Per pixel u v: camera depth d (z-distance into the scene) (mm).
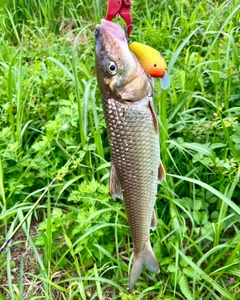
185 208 533
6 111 676
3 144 644
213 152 532
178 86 656
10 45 956
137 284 501
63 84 700
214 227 491
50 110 684
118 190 399
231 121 530
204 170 571
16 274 555
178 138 563
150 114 352
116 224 501
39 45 882
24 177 613
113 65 327
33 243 526
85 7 995
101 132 625
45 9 975
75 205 603
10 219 604
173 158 581
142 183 381
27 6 1044
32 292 517
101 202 516
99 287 485
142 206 396
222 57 714
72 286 519
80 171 591
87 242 526
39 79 709
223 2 857
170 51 753
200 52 759
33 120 685
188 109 630
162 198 563
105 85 340
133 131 354
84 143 586
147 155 366
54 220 542
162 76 338
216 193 473
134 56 333
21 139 649
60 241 556
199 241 500
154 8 908
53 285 494
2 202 605
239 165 505
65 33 978
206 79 683
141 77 334
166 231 538
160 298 483
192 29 810
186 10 889
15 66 800
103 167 552
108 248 532
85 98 594
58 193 604
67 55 808
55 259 553
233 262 481
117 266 505
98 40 330
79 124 612
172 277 494
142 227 412
